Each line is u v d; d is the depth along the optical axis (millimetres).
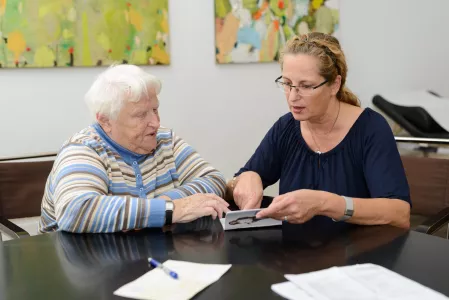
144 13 3373
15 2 2959
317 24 4105
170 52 3543
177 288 987
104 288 1002
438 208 2123
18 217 2125
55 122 3215
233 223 1354
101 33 3240
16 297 972
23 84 3082
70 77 3217
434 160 2145
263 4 3836
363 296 917
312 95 1552
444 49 4844
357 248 1192
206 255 1170
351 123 1673
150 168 1666
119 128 1538
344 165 1679
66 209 1357
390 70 4598
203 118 3758
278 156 1851
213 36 3709
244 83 3900
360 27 4371
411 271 1045
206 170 1774
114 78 1513
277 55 3963
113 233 1345
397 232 1307
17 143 3119
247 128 3971
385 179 1549
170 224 1406
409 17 4609
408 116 3939
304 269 1072
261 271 1066
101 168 1506
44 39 3072
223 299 942
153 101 1543
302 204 1338
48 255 1189
